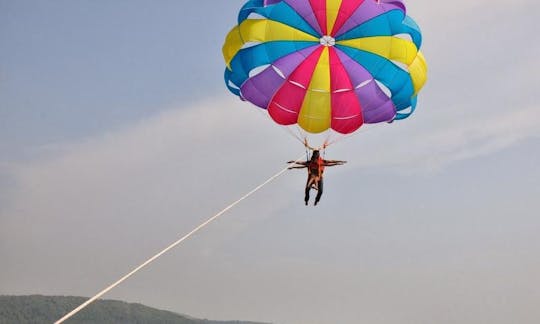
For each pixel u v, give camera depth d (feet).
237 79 85.81
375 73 84.69
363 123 87.20
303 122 86.63
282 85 85.10
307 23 84.43
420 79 86.84
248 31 83.71
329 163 79.51
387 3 83.92
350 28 84.07
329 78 84.94
